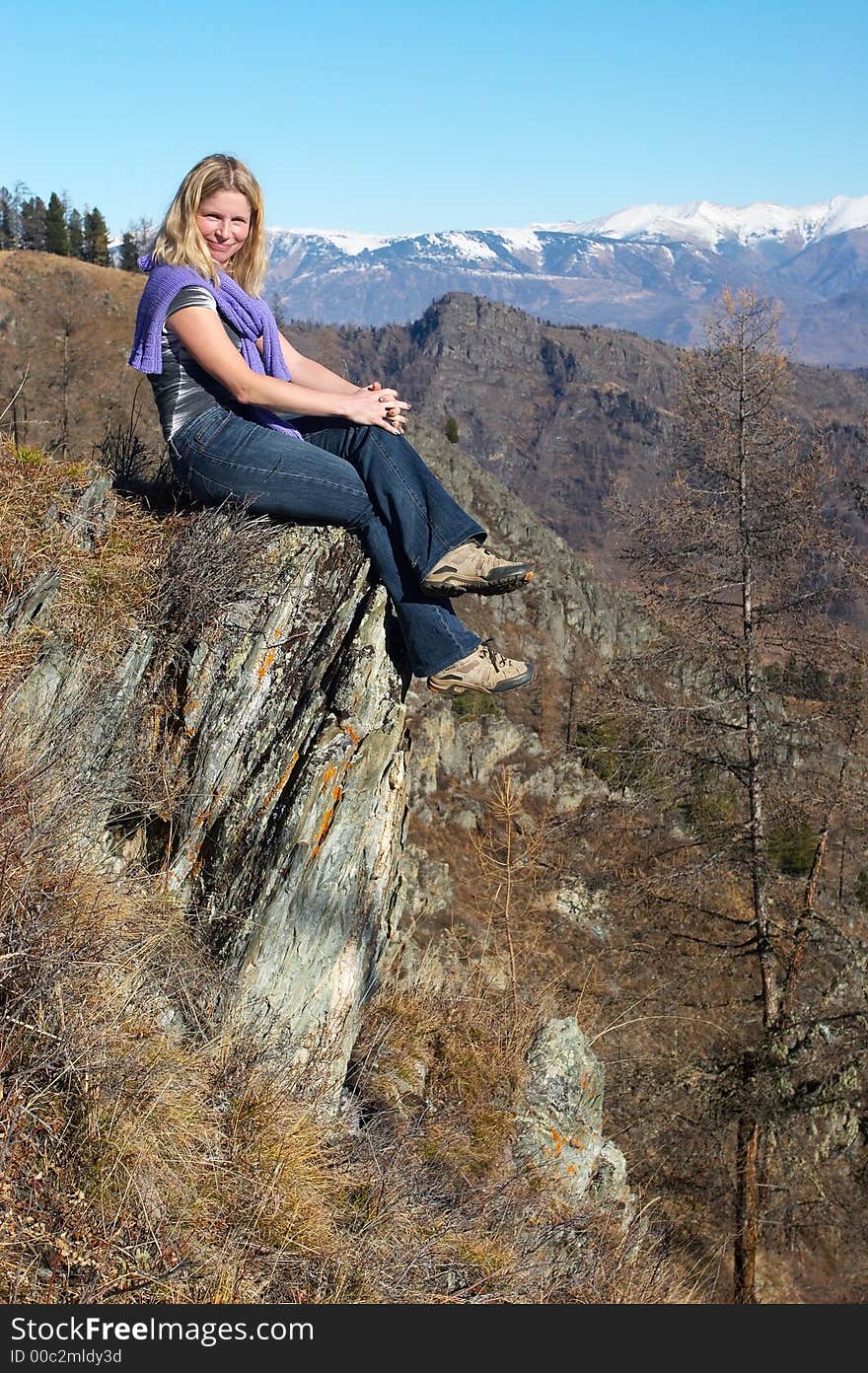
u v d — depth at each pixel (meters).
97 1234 2.63
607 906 12.23
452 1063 4.81
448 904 14.16
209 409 3.94
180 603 3.82
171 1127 2.95
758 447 12.30
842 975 12.46
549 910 11.51
